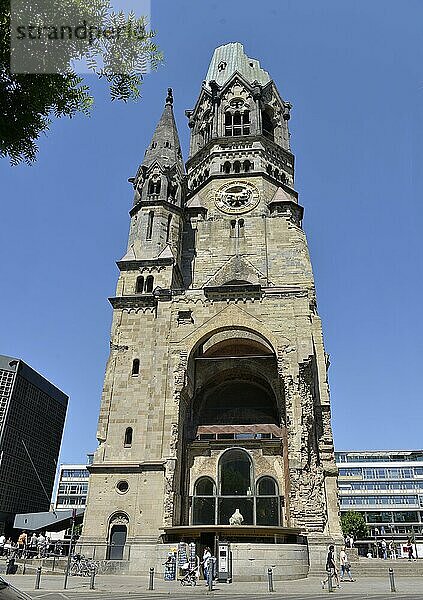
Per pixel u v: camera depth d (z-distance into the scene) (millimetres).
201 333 50812
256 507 46375
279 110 81125
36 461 92438
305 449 44000
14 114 11062
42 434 95438
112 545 43781
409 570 39781
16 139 11320
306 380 47562
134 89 11891
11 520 82500
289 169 75688
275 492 46969
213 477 48219
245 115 78188
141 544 40938
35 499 90688
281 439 48750
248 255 64375
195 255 66000
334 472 46344
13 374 88125
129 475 46438
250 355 53344
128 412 49812
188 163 78500
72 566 39750
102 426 49219
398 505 143000
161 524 42938
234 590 29266
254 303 51750
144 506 43844
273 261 63656
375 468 149500
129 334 54062
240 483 47406
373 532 138875
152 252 59750
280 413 51094
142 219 62469
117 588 29594
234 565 35219
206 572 34156
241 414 54594
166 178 65688
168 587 30844
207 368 54562
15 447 86188
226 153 73188
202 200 71000
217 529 38469
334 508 44719
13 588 8734
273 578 35062
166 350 51375
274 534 39500
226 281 61625
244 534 39625
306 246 65312
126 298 55688
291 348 49031
